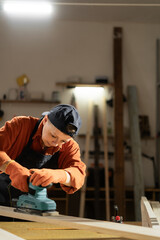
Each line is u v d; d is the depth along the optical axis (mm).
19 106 6391
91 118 6461
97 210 5723
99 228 1473
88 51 6641
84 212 6039
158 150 6492
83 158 6367
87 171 5941
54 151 2172
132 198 6230
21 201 1900
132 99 6500
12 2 5855
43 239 1630
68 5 6012
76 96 6500
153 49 6730
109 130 6438
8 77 6480
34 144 2139
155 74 6684
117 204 5930
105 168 5957
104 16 6465
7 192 2297
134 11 6242
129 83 6656
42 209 1763
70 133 1881
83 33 6664
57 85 6516
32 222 2146
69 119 1870
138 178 6113
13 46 6555
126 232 1396
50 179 1775
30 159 2162
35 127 2117
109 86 6473
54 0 5656
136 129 6359
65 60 6602
